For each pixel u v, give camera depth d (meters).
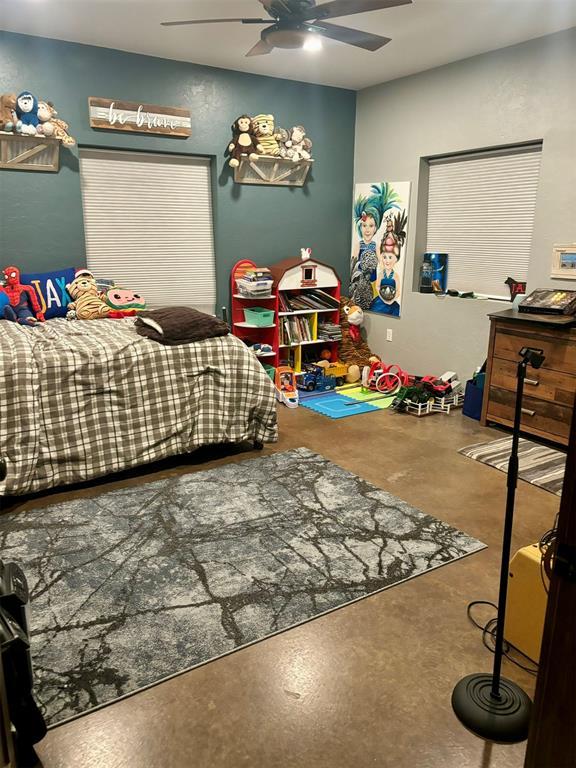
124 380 3.05
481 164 4.42
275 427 3.53
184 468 3.29
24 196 3.93
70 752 1.48
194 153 4.54
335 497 2.89
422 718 1.58
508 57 3.96
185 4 3.29
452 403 4.44
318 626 1.95
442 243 4.86
